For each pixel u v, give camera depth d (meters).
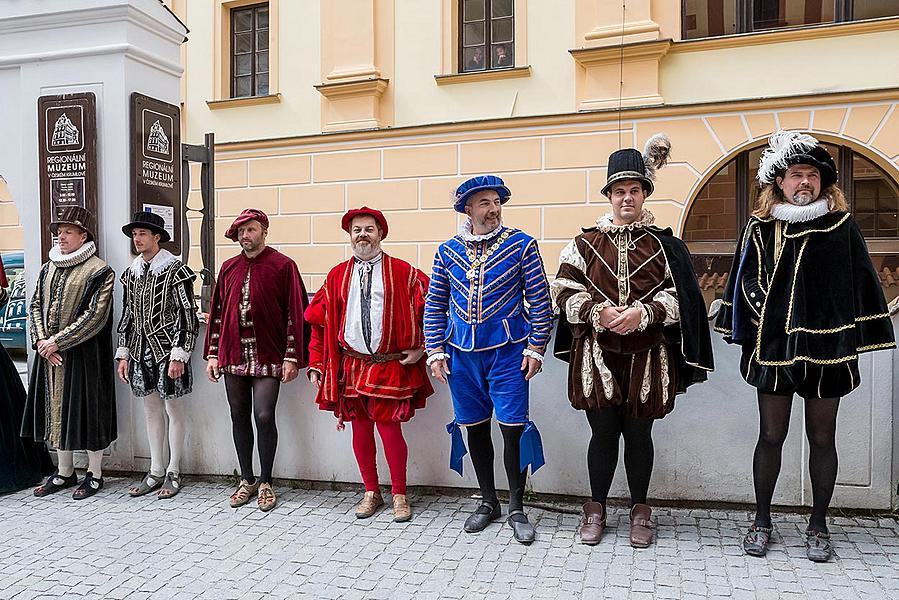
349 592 3.16
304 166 9.57
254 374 4.25
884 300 3.28
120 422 4.96
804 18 7.93
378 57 9.41
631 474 3.59
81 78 5.09
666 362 3.46
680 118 8.07
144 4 5.09
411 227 9.13
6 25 5.19
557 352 3.76
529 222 8.62
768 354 3.30
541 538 3.68
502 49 9.07
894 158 7.47
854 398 3.86
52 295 4.60
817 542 3.39
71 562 3.52
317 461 4.57
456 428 3.93
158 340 4.46
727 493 3.98
